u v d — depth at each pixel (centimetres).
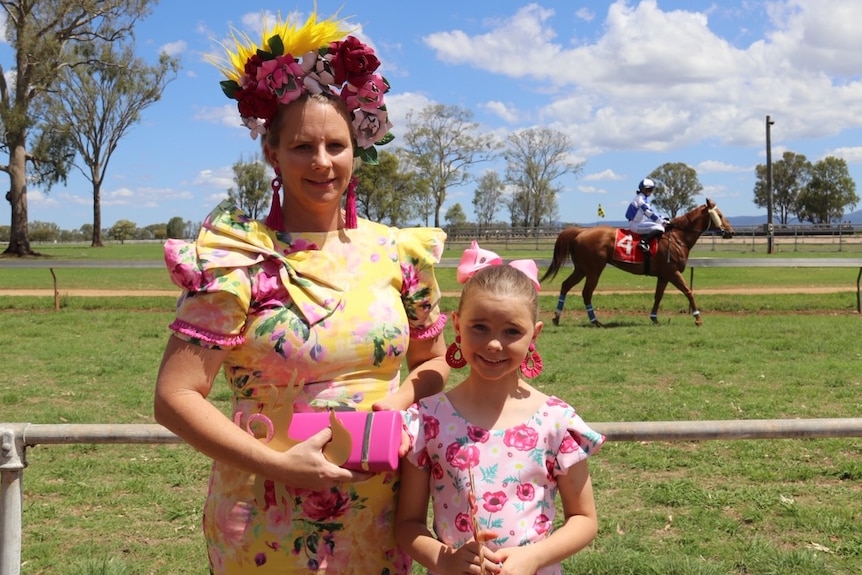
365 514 204
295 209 210
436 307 226
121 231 8244
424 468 208
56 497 517
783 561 408
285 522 196
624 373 906
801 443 622
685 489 517
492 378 204
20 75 3978
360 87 205
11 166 4131
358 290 204
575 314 1548
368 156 222
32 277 2461
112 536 454
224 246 192
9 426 252
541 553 192
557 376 884
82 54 4794
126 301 1709
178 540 449
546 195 6781
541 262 1975
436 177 5994
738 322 1376
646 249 1343
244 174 5584
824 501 504
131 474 562
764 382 856
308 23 210
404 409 208
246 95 202
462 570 189
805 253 3481
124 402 768
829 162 8650
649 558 410
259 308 195
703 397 779
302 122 199
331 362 196
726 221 1354
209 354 189
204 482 545
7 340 1164
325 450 185
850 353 1037
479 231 5075
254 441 183
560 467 207
